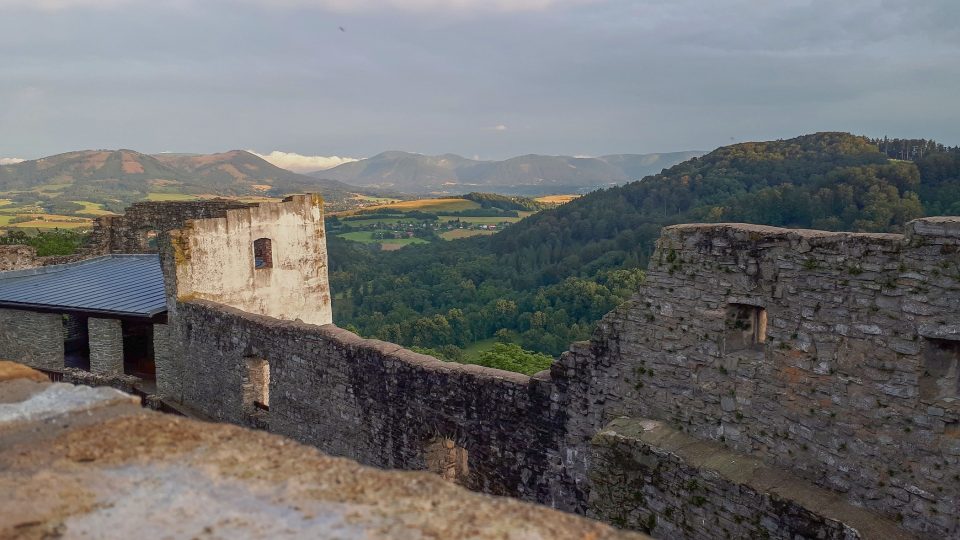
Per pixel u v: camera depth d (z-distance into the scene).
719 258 7.75
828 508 6.70
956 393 6.23
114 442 4.25
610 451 8.38
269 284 18.56
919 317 6.22
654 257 8.40
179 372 16.44
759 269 7.42
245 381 14.48
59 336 18.72
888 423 6.50
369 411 11.65
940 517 6.20
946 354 6.28
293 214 19.11
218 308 15.09
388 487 3.83
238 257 17.61
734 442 7.76
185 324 16.06
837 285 6.79
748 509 7.17
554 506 9.48
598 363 8.95
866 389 6.64
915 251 6.22
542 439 9.53
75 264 22.23
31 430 4.40
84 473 3.86
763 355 7.57
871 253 6.53
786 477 7.22
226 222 17.22
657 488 7.97
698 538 7.62
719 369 7.84
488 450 10.10
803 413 7.13
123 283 19.34
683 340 8.14
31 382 5.22
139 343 21.81
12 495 3.57
